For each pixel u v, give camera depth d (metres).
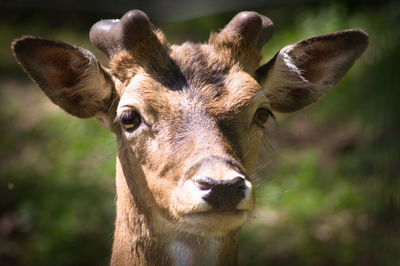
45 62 8.45
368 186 15.54
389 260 13.67
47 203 16.66
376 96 19.19
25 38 8.15
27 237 15.64
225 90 7.87
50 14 31.05
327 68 9.30
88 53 8.43
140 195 8.31
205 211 6.87
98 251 14.93
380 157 15.54
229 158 7.11
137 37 8.27
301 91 9.50
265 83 9.04
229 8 27.59
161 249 8.41
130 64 8.30
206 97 7.75
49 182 17.94
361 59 22.14
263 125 8.49
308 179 17.14
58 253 14.86
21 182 18.12
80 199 16.88
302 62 9.17
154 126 7.78
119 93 8.47
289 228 15.55
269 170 17.23
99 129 20.41
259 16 8.62
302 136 19.61
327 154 18.53
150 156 7.84
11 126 21.88
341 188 16.72
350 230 15.29
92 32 8.91
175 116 7.66
